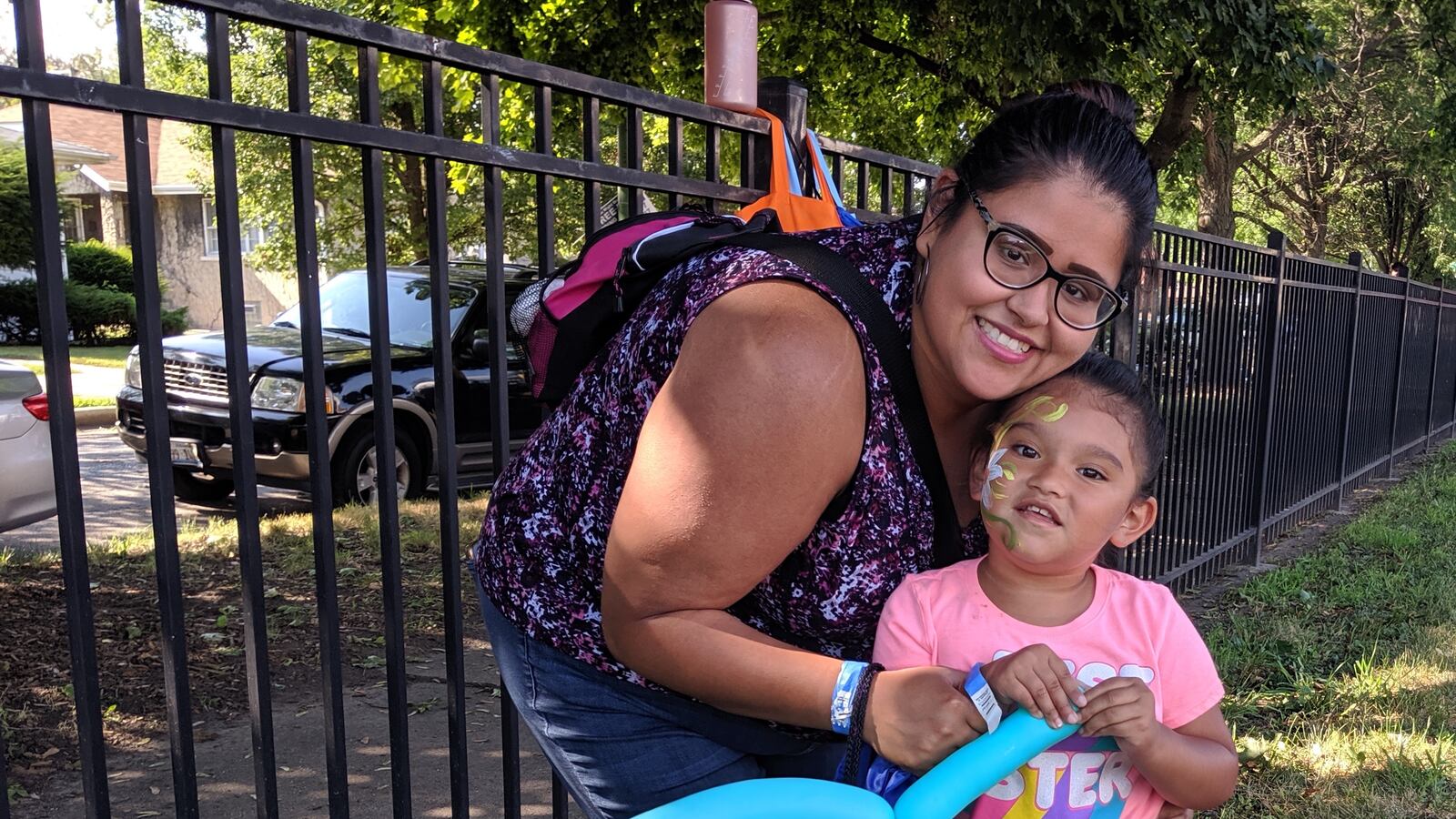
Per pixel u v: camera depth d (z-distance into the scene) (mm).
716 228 1566
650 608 1299
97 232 30734
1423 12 16188
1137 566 5254
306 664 4398
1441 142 19781
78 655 1497
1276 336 6633
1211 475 6039
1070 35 9438
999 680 1321
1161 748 1386
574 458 1479
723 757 1558
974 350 1376
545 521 1503
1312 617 5398
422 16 10375
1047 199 1320
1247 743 3662
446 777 3438
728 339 1249
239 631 4742
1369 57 21812
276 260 20156
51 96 1378
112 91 1434
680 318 1350
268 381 6762
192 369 7012
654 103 2363
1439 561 6594
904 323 1439
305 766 3457
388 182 17516
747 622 1509
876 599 1465
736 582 1292
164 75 17656
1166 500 5469
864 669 1321
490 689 4227
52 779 3342
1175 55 10188
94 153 29312
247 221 20016
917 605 1526
